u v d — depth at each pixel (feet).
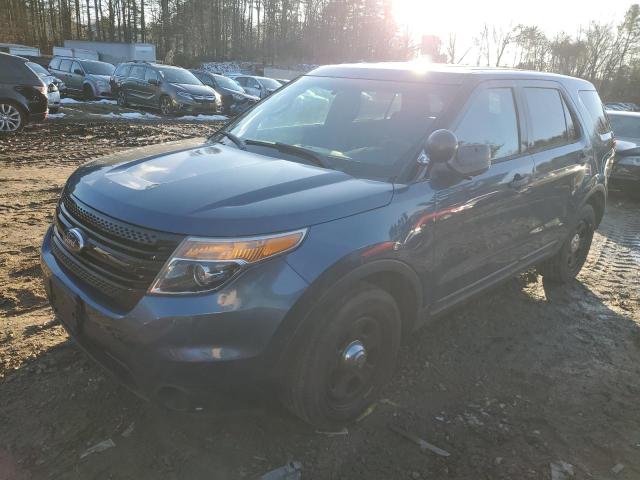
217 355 7.39
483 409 10.22
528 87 13.23
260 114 12.81
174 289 7.36
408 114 10.85
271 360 7.74
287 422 9.37
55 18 205.98
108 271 8.02
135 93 64.13
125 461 8.31
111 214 8.07
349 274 8.14
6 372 10.16
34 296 13.39
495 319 14.07
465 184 10.41
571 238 15.93
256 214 7.71
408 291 9.67
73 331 8.76
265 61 234.38
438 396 10.54
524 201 12.42
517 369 11.74
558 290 16.40
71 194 9.25
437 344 12.52
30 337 11.41
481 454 8.99
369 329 9.16
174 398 7.79
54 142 36.65
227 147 11.23
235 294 7.38
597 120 16.56
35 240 17.35
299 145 10.98
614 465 8.95
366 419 9.64
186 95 60.64
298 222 7.86
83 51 117.70
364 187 9.03
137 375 7.70
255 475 8.20
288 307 7.63
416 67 12.40
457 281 10.91
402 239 9.00
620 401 10.75
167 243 7.44
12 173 26.63
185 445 8.70
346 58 242.17
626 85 237.66
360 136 10.78
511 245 12.50
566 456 9.08
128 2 216.95
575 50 227.81
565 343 13.07
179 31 219.82
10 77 37.68
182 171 9.24
